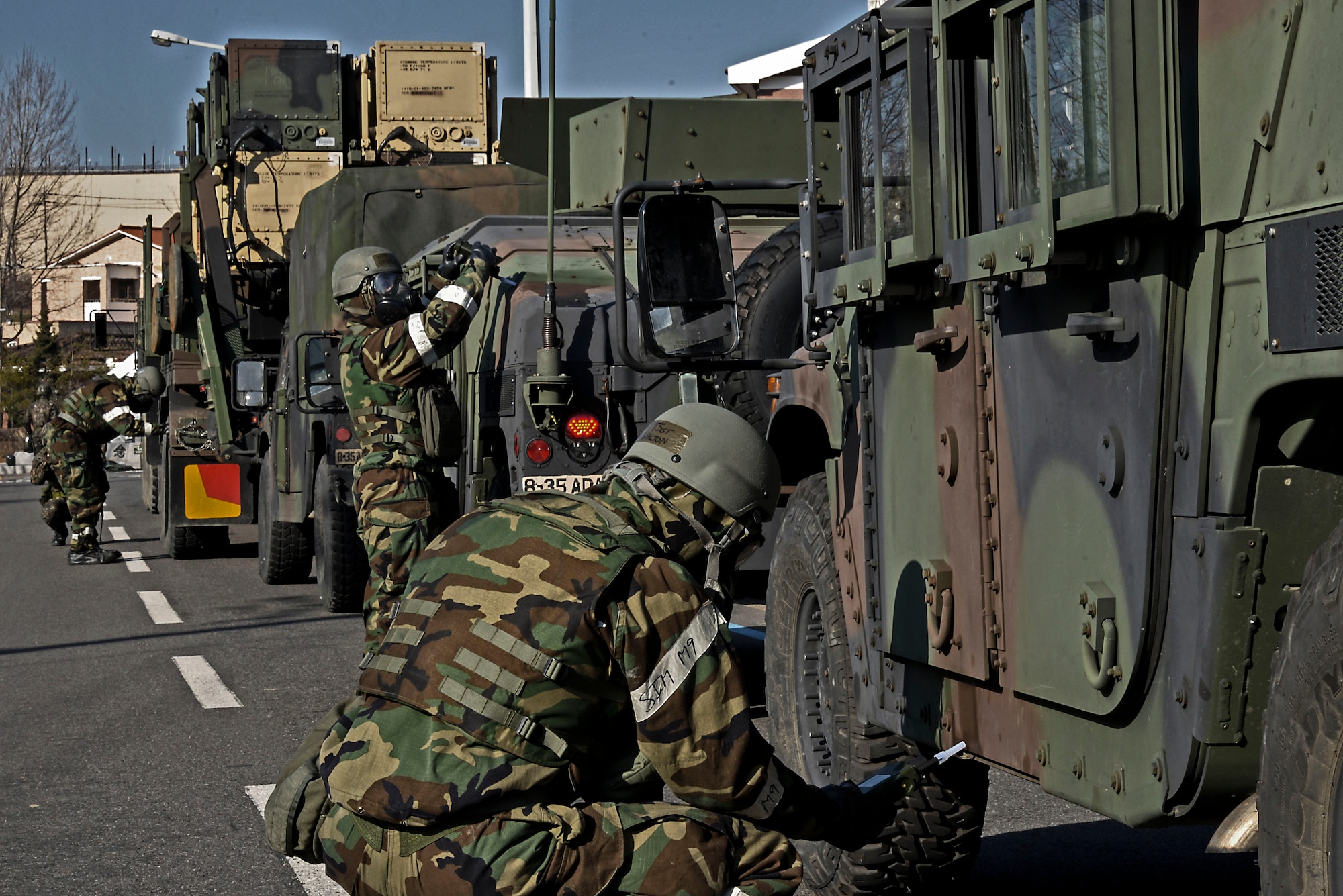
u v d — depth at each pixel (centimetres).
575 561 256
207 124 1370
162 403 1582
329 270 1002
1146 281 259
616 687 255
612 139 827
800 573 440
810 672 441
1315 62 224
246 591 1167
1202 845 476
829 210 430
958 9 301
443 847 245
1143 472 260
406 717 253
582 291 747
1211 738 247
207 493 1352
